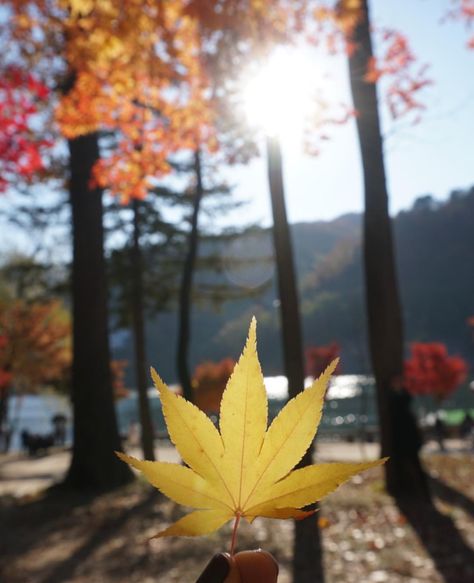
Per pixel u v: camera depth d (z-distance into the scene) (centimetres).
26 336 3006
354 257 13050
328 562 619
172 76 732
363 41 963
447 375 2830
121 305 2014
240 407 42
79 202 1313
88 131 778
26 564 695
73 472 1212
